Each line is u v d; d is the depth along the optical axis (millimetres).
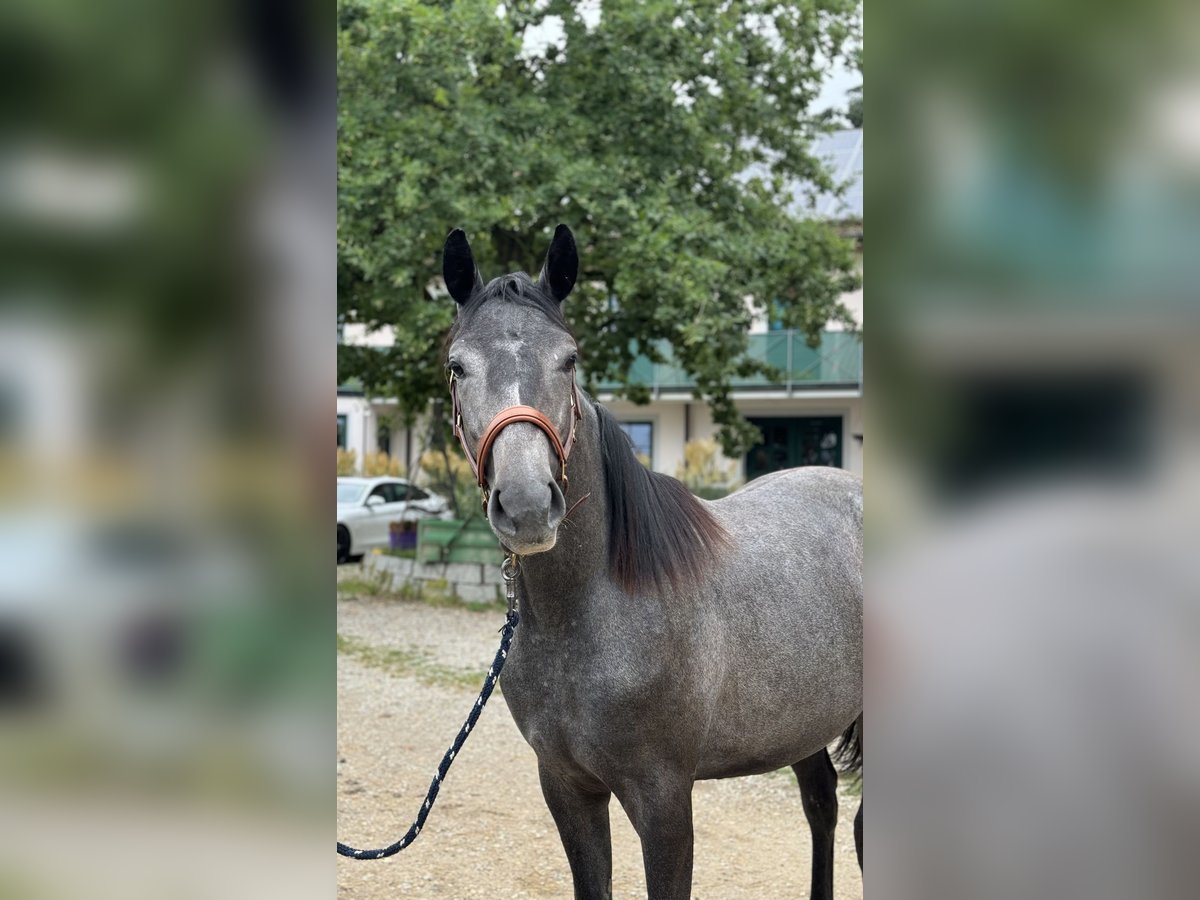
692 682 2098
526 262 9281
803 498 2793
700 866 3617
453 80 8062
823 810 2971
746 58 9641
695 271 7891
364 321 9297
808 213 10484
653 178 8523
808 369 15594
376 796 4320
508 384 1823
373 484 13281
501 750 5047
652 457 17812
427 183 8008
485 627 8391
